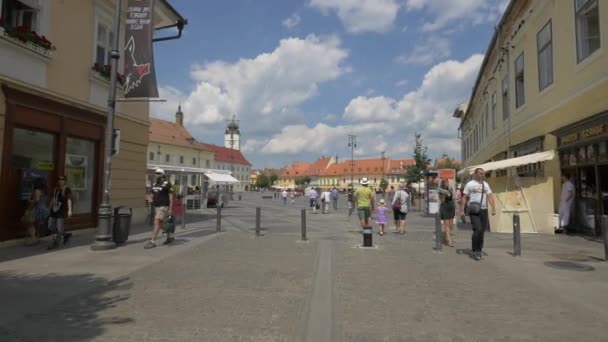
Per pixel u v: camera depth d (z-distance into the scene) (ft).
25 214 33.76
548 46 47.88
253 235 43.83
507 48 64.44
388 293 20.57
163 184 35.37
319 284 22.35
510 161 47.16
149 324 16.01
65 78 38.88
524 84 56.03
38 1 35.81
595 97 36.86
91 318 16.69
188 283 22.47
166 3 51.31
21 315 16.97
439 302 19.04
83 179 42.60
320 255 31.40
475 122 112.88
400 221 46.75
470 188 30.19
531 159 44.21
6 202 32.78
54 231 32.94
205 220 64.49
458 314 17.33
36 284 21.90
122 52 47.62
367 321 16.47
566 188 42.27
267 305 18.51
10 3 33.88
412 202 124.16
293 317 16.90
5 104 32.40
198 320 16.49
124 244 35.91
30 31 33.71
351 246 36.17
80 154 42.16
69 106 39.40
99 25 44.65
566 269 26.05
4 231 32.65
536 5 50.65
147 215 56.39
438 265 27.63
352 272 25.43
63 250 32.35
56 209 32.91
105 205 33.17
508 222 45.52
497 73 72.95
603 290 21.11
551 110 46.50
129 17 34.47
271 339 14.57
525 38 55.72
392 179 425.69
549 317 16.92
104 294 20.22
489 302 19.03
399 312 17.58
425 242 38.91
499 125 71.56
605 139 34.73
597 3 36.68
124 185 49.60
